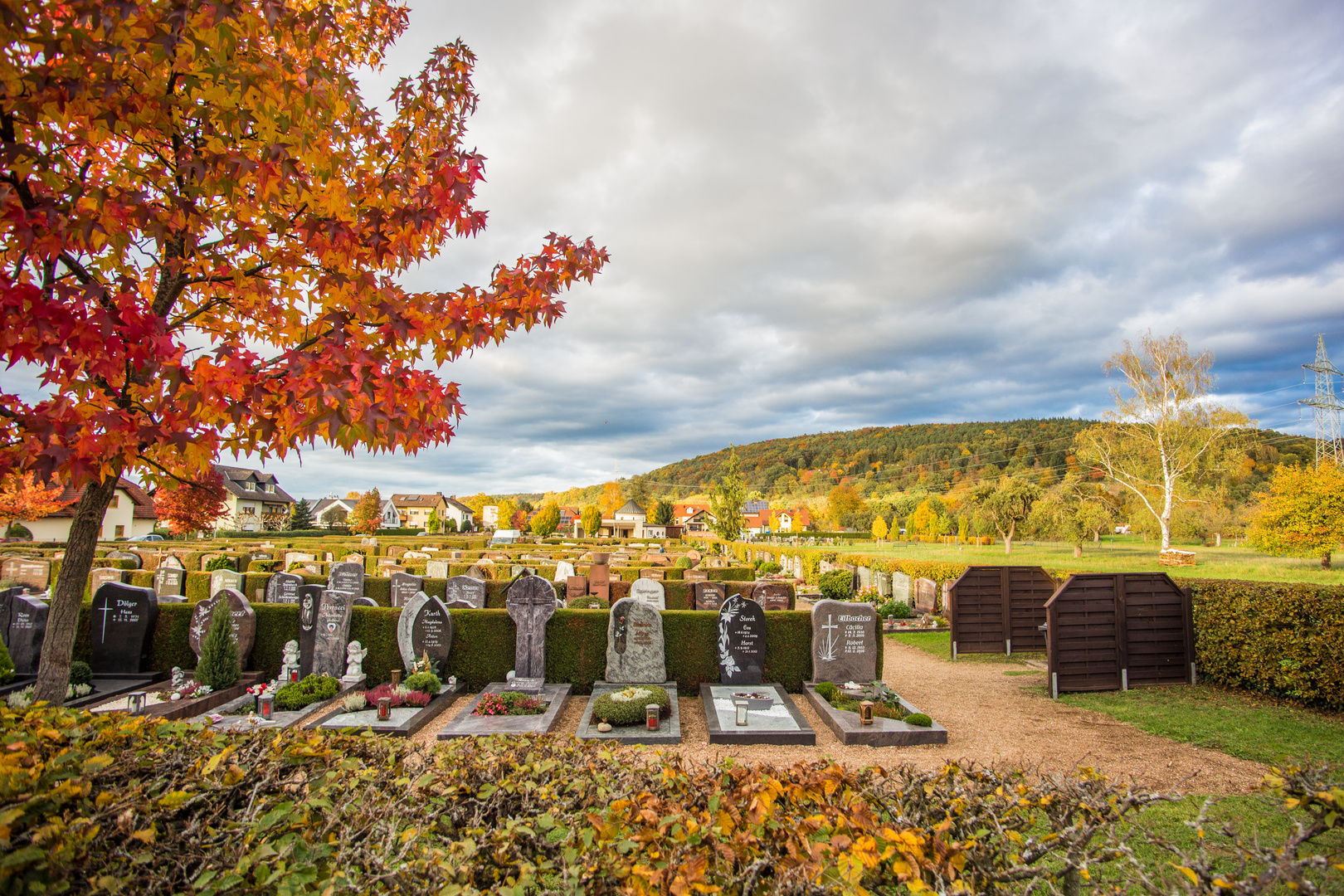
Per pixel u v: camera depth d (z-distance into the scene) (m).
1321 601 9.63
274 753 3.43
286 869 2.53
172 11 3.10
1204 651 11.45
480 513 114.00
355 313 4.01
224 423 3.63
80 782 2.64
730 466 55.69
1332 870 4.91
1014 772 3.68
